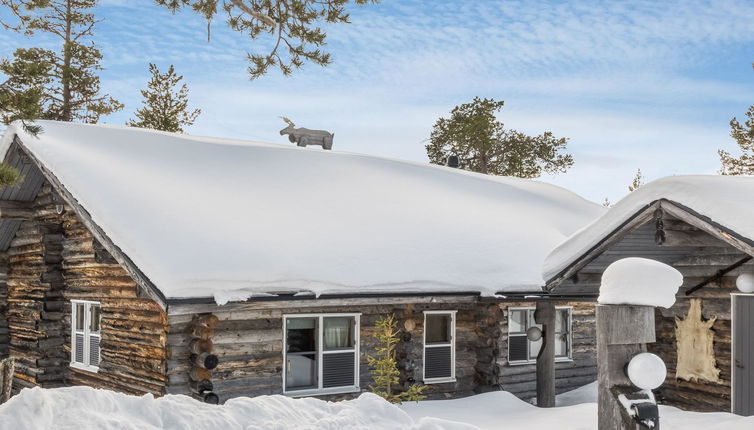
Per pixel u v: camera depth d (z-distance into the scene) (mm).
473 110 43281
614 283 5402
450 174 22141
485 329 14633
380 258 13594
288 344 12609
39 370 15117
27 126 12500
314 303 12023
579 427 9773
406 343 13672
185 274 10977
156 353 12047
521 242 16250
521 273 14570
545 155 42719
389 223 15477
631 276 5344
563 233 18203
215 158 17547
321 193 16516
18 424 5895
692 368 12188
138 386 12516
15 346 16578
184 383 11742
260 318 12227
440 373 14336
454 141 42594
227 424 6867
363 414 7797
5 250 17375
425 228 15680
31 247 16266
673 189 9820
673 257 12453
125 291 13188
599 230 10992
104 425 6145
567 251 11555
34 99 12078
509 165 42188
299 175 17578
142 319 12578
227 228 12953
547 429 9906
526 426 10383
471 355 14734
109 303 13711
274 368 12289
